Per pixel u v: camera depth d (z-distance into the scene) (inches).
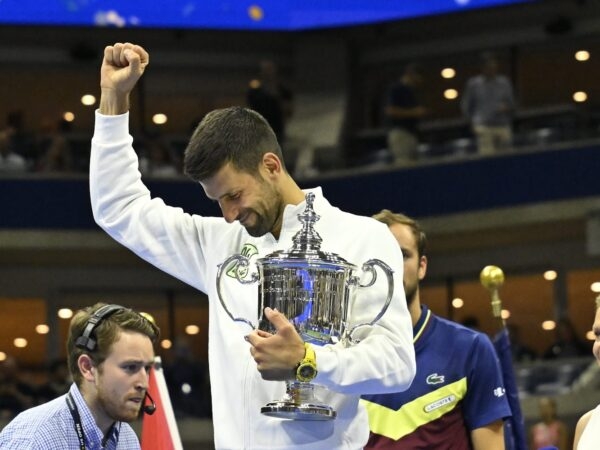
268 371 156.1
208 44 1076.5
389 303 164.2
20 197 894.4
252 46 1082.7
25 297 973.8
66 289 975.6
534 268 948.6
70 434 195.3
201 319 994.1
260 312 165.8
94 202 187.9
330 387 160.1
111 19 1026.7
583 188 856.3
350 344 167.3
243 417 170.4
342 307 165.2
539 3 1005.8
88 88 1061.1
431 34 1052.5
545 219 865.5
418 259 239.0
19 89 1052.5
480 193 875.4
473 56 1043.9
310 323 163.3
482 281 273.1
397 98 900.6
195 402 805.2
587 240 893.8
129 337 194.7
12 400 776.3
